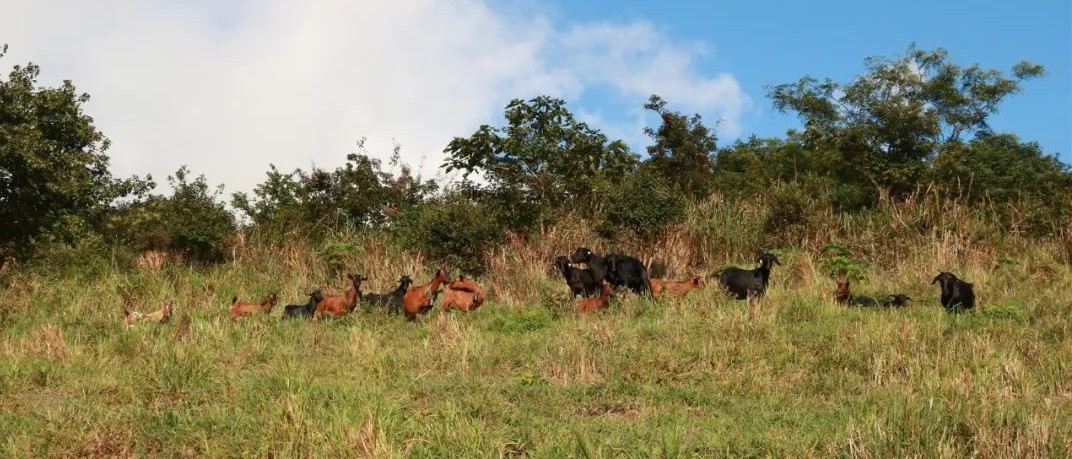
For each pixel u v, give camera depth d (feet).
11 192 59.57
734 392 30.32
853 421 23.16
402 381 30.22
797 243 69.51
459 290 48.78
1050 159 109.40
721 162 123.75
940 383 28.81
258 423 23.50
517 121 69.36
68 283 56.18
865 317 43.09
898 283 58.70
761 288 50.31
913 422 22.33
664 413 26.96
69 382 30.17
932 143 95.20
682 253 64.75
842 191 89.97
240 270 63.16
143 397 27.27
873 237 67.87
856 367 33.19
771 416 26.50
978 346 34.30
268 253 68.44
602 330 37.99
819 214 70.79
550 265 61.87
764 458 22.06
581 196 70.79
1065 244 66.33
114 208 79.05
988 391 28.22
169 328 40.83
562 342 36.78
